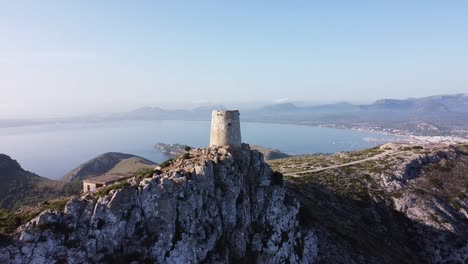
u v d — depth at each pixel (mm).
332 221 104875
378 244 105312
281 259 76375
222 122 83312
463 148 189750
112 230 58469
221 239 68875
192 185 67625
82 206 59312
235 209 73562
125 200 61375
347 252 91250
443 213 130875
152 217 62031
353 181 145750
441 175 155500
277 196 83438
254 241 74062
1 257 50719
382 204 132375
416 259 109812
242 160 82000
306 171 156875
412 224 125062
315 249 87250
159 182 64812
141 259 58156
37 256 52469
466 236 122562
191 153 81562
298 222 87812
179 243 61469
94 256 55688
